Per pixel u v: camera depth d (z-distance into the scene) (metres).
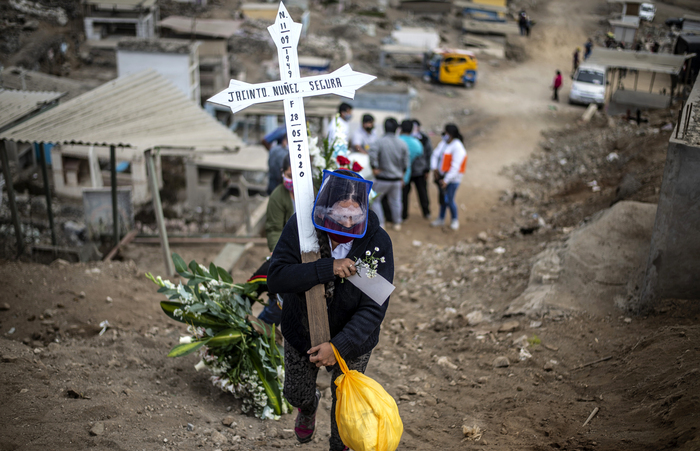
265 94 2.89
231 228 16.88
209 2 50.28
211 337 4.00
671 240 4.96
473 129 27.84
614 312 5.39
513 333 5.44
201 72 37.09
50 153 25.33
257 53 42.88
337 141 4.13
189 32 38.44
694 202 4.82
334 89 2.91
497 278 7.31
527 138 25.47
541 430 3.63
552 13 53.75
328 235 2.72
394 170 10.32
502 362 4.87
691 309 4.93
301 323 2.85
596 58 21.06
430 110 31.78
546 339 5.16
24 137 6.98
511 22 49.78
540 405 4.00
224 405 4.28
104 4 41.12
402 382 4.86
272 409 4.10
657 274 5.10
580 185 13.55
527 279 6.84
